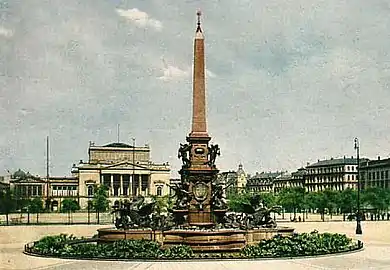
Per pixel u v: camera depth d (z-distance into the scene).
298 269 46.25
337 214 172.12
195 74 66.00
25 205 168.12
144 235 59.12
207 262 50.47
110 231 60.62
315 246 55.94
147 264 49.31
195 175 64.81
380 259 52.88
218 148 65.81
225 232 57.53
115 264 49.53
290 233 62.62
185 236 57.69
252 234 60.59
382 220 136.75
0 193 154.25
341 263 50.09
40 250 57.03
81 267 47.78
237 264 48.97
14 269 47.19
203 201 64.44
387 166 191.62
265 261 51.03
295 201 162.88
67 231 93.12
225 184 66.19
